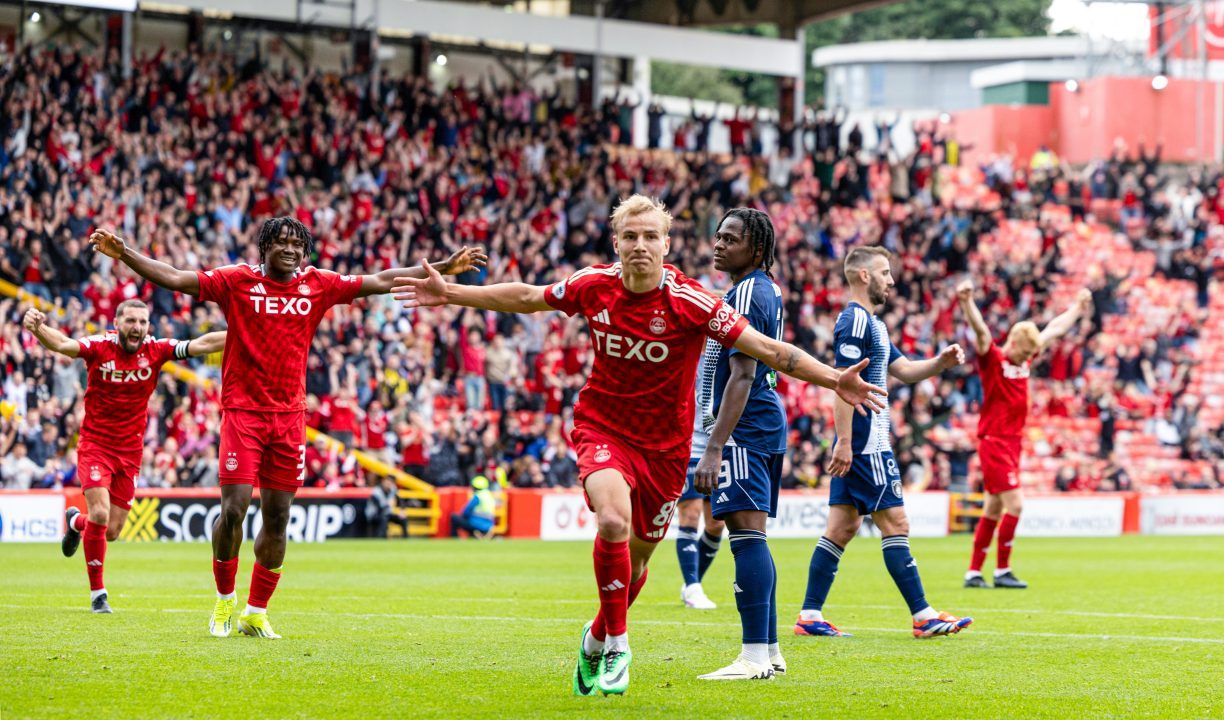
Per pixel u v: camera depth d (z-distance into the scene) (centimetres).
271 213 3838
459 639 1222
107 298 3347
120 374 1429
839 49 8619
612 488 869
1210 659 1152
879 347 1305
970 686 984
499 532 3325
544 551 2795
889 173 5272
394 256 3891
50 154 3625
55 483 3011
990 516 2012
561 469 3591
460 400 3722
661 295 873
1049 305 4875
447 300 889
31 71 3741
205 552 2509
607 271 884
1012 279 4778
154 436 3175
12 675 948
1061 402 4538
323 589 1816
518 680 970
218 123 4003
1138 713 881
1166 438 4588
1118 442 4566
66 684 913
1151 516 3956
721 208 4756
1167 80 6309
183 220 3684
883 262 1309
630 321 875
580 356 3878
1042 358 4631
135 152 3759
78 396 3170
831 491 1323
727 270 1067
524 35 4862
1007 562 2016
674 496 913
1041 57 8281
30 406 3083
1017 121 6544
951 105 8475
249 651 1095
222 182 3822
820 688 958
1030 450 4425
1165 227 5462
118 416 1440
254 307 1166
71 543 1423
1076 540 3494
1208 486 4475
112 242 1113
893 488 1303
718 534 1648
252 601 1204
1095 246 5475
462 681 962
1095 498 3866
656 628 1359
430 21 4688
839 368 1284
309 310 1183
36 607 1452
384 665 1035
